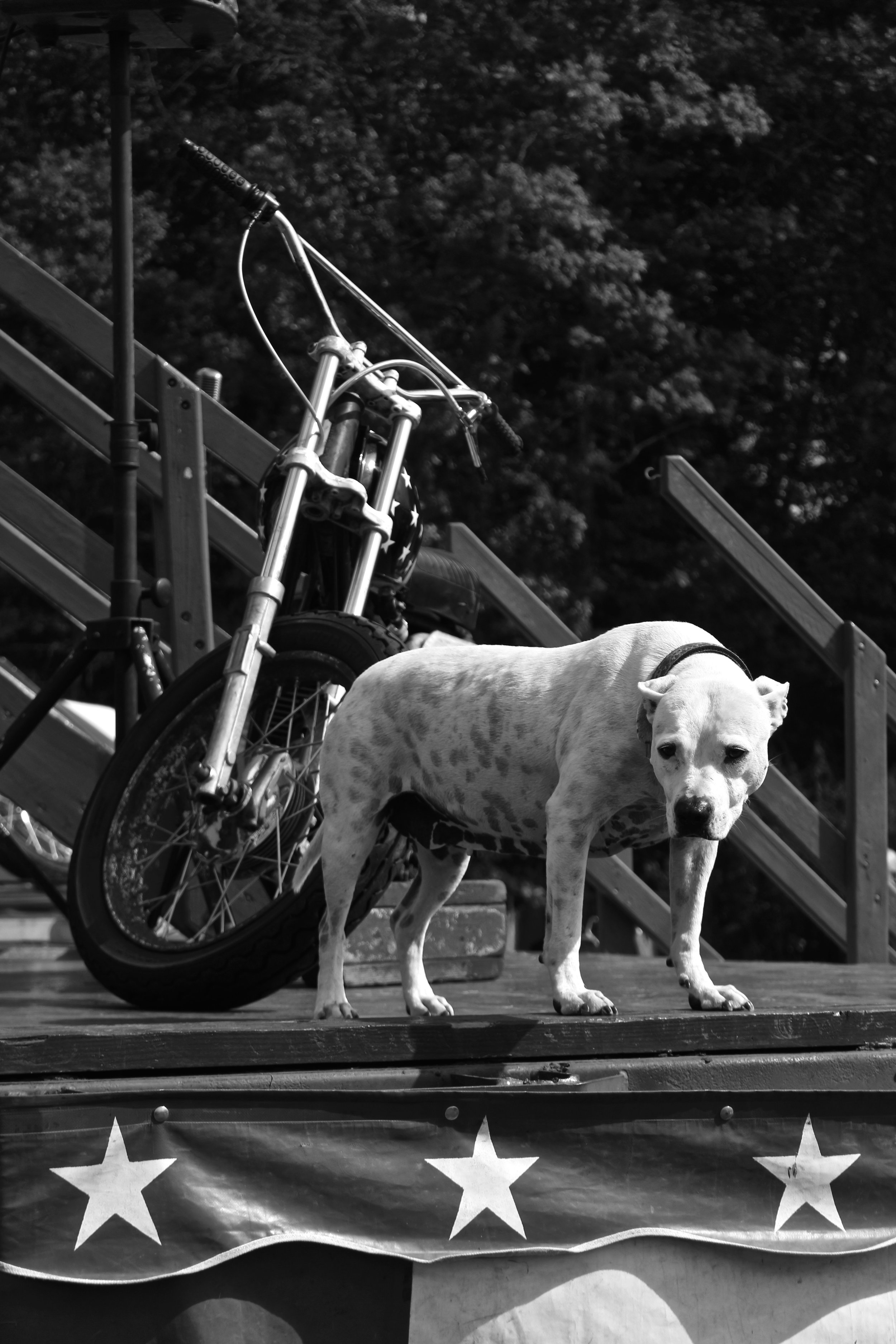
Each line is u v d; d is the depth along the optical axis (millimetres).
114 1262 2850
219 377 6633
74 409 6191
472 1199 3070
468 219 16203
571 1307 3139
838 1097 3316
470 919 5172
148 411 6078
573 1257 3148
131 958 4195
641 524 17656
